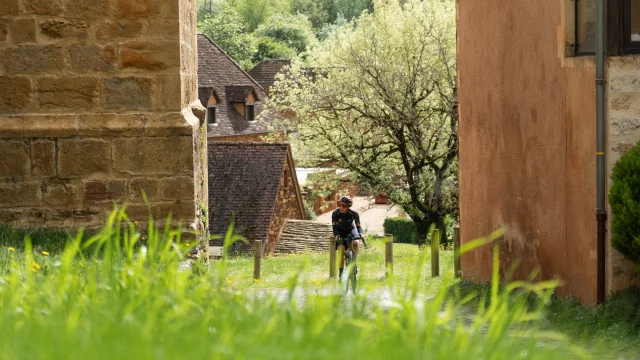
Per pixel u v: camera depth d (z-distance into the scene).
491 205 29.34
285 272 38.38
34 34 20.45
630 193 19.30
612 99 20.67
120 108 20.69
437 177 68.12
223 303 6.41
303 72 78.81
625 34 20.77
